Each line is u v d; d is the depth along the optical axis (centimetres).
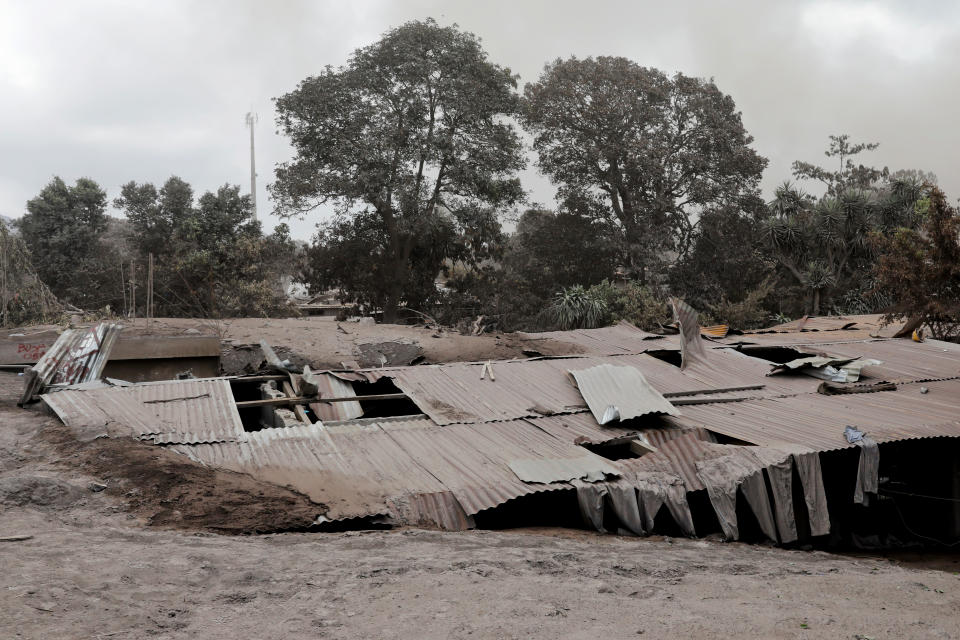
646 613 469
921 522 1339
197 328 1773
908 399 1359
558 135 4650
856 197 4012
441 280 5550
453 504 860
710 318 4041
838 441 1088
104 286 4253
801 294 4269
